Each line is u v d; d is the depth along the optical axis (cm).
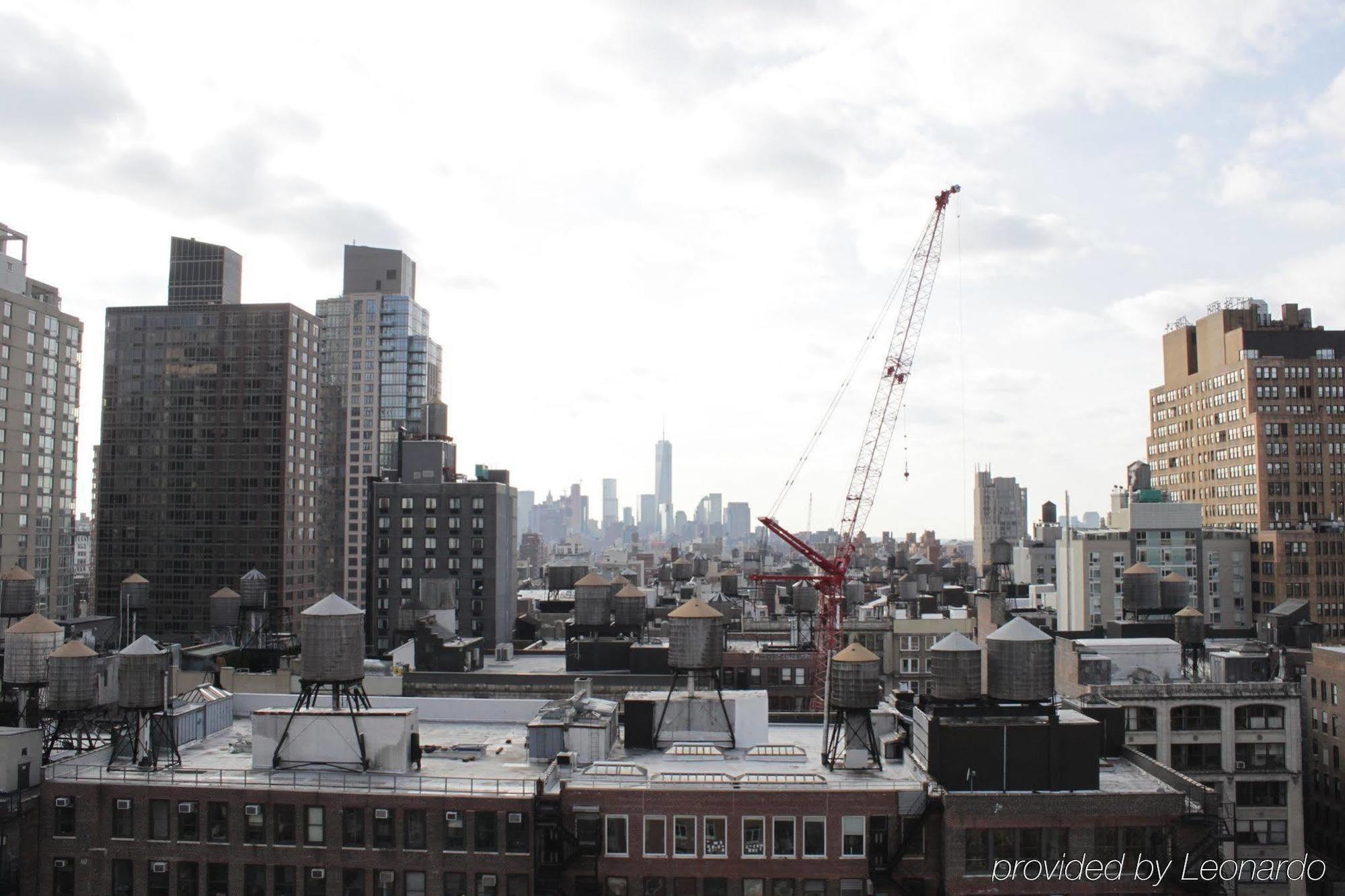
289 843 6906
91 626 14662
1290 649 12744
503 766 7500
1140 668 10894
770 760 7456
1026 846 6569
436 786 6975
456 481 18738
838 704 7212
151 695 7431
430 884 6756
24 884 7012
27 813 7056
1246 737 10288
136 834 7031
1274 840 10212
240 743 8169
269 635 15312
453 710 8900
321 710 7456
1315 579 19675
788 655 13912
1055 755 6769
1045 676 7119
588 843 6700
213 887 6944
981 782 6762
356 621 7662
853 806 6662
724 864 6669
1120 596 18812
